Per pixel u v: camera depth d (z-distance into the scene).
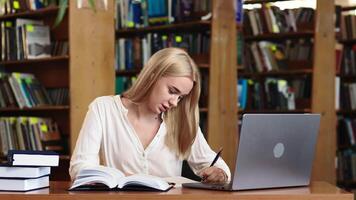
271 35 6.62
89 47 5.17
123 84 5.96
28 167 2.43
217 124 5.63
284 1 6.61
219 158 3.00
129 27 5.88
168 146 2.95
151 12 5.75
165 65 2.77
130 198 2.33
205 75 5.68
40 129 5.36
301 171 2.70
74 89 5.11
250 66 6.71
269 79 6.70
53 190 2.46
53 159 2.53
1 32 5.59
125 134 2.93
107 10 5.25
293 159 2.65
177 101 2.83
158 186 2.44
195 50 5.72
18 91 5.42
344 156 7.31
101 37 5.23
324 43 6.40
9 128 5.43
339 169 7.31
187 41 5.74
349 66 7.24
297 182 2.70
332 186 2.73
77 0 5.11
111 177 2.47
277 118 2.53
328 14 6.42
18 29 5.45
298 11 6.53
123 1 5.92
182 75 2.77
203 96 5.66
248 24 6.70
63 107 5.21
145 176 2.50
